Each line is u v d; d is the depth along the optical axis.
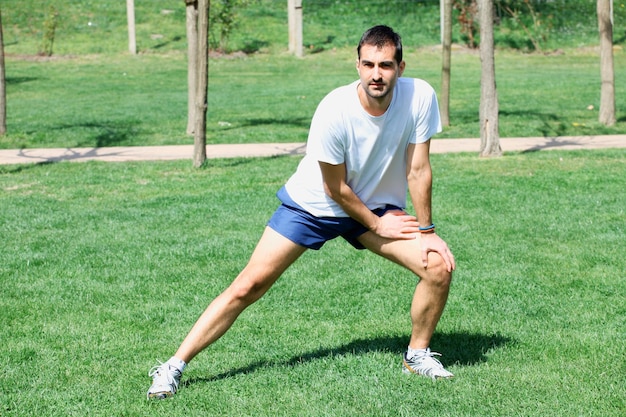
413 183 3.80
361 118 3.60
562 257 6.43
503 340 4.62
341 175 3.69
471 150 12.33
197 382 4.05
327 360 4.33
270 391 3.93
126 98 20.42
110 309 5.29
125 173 10.63
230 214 8.12
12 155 12.47
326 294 5.57
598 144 12.88
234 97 20.05
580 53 29.50
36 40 29.95
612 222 7.57
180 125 15.73
